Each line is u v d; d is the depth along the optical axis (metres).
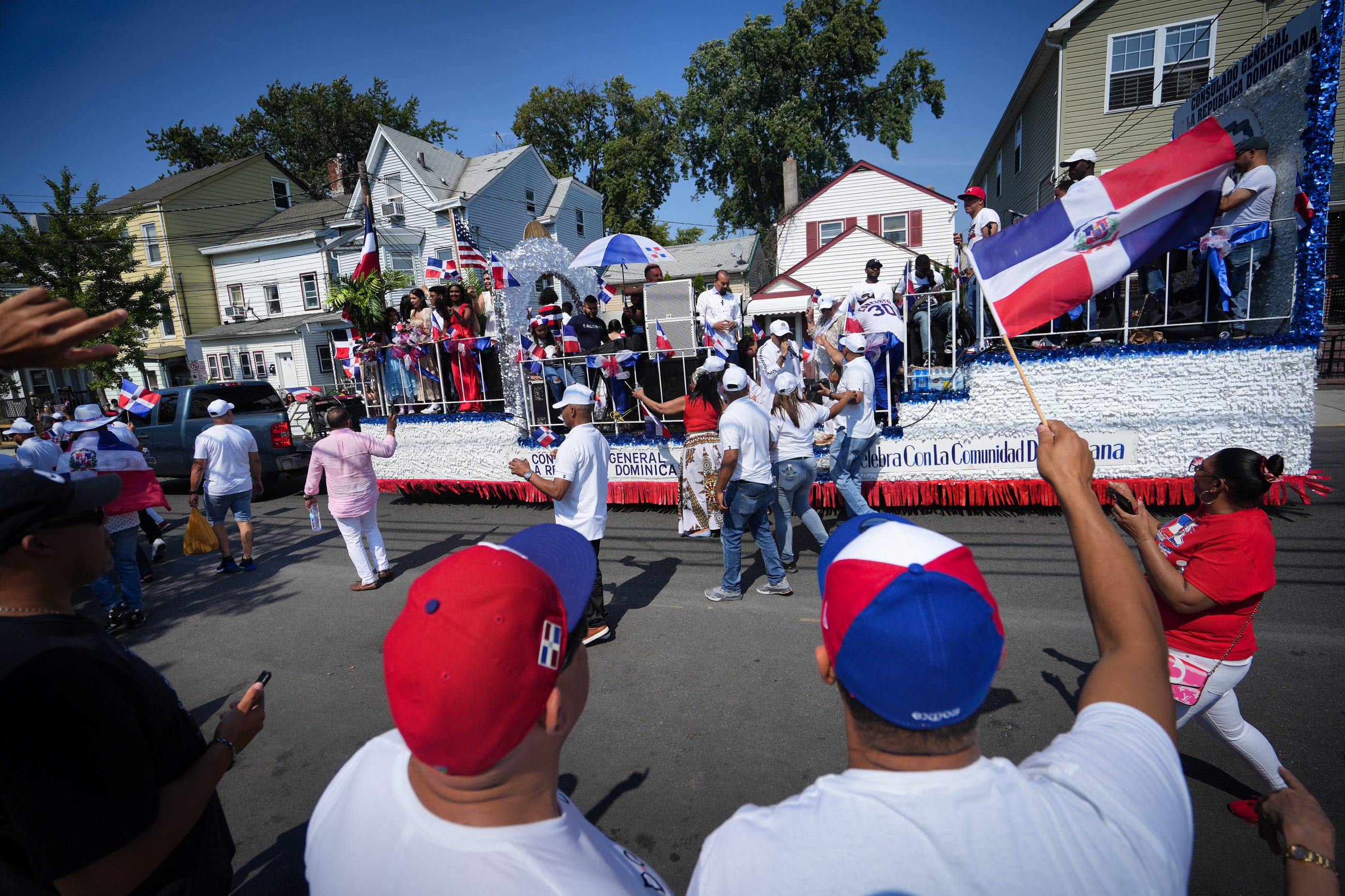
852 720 0.95
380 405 8.93
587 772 3.14
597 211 30.62
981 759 0.92
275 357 24.34
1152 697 0.99
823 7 31.23
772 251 31.95
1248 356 5.55
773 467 5.27
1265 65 5.79
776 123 31.47
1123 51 13.97
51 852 1.21
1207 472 2.36
